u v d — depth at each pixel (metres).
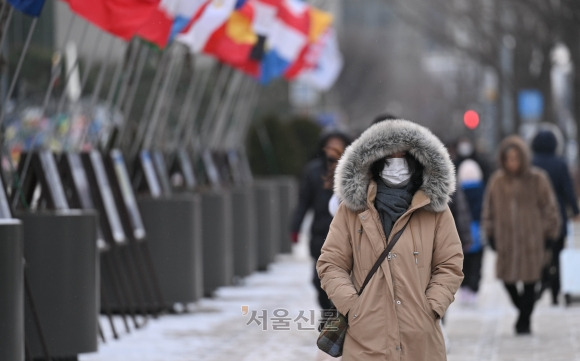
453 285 15.72
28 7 24.50
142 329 31.77
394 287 15.53
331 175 24.47
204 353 27.17
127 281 34.03
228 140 56.97
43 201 28.14
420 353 15.44
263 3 39.44
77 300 25.22
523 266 30.03
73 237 25.17
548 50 83.25
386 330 15.41
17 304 20.64
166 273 34.59
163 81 41.16
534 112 88.56
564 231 35.34
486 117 119.62
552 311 35.84
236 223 44.03
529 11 78.44
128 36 26.39
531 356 26.95
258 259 48.97
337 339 15.73
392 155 15.92
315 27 48.53
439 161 15.75
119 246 32.00
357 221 15.90
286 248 55.34
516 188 30.22
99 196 30.47
